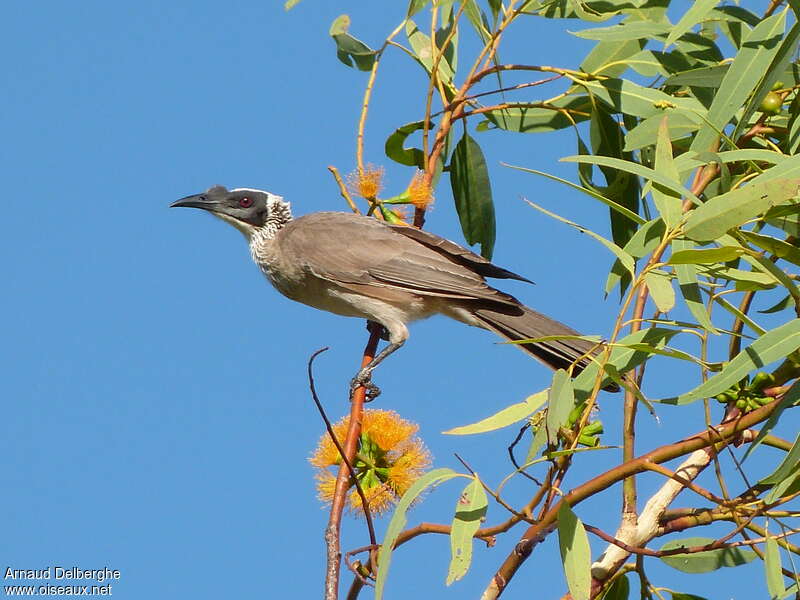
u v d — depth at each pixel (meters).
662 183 8.30
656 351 8.20
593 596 8.87
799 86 10.31
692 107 10.75
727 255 7.99
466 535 7.68
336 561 8.05
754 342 8.18
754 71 9.59
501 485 7.84
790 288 8.09
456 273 12.79
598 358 8.09
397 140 12.59
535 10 11.46
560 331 12.53
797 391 8.08
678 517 8.95
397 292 13.04
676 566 9.24
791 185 7.59
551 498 7.94
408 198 12.08
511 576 7.96
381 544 7.91
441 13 12.37
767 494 8.20
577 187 8.90
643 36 10.75
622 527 8.98
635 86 11.12
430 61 12.24
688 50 11.17
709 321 8.55
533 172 8.91
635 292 8.82
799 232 8.64
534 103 11.67
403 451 8.89
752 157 9.05
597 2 11.49
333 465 9.00
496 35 11.44
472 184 12.70
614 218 11.78
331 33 11.75
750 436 9.20
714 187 10.60
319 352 8.02
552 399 7.80
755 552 8.96
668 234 8.26
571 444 8.12
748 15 10.95
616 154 11.73
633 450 9.21
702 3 9.76
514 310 12.70
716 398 9.12
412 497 7.85
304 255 13.48
